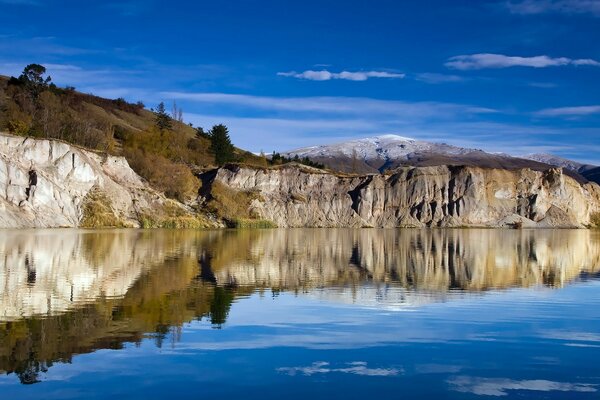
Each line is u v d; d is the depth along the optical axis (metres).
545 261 58.47
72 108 183.25
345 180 171.12
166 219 122.81
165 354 19.50
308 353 20.02
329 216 163.12
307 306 28.97
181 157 167.25
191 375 17.38
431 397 16.08
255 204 151.00
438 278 41.69
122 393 15.82
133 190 124.06
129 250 57.34
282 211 157.00
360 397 15.94
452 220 169.38
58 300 28.41
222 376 17.36
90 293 30.66
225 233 104.00
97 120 173.75
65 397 15.48
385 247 74.31
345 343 21.48
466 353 20.47
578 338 22.86
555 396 16.36
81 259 47.03
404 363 19.12
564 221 178.50
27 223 95.25
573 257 64.69
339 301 30.73
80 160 111.56
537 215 177.38
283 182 164.38
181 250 60.22
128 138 165.88
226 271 42.66
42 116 138.75
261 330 23.30
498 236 113.56
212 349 20.23
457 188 174.25
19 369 17.62
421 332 23.55
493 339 22.53
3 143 102.69
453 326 24.81
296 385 16.73
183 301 29.20
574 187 190.25
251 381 16.98
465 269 48.47
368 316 26.66
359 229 145.62
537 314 27.88
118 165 125.75
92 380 16.80
